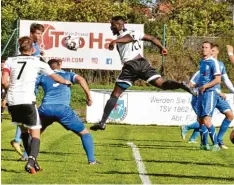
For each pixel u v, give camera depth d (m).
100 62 36.53
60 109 14.36
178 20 50.06
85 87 14.20
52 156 16.03
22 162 14.70
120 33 14.55
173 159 15.88
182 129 21.19
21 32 35.09
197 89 18.94
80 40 36.47
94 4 41.91
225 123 19.58
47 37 36.34
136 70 14.55
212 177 12.88
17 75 12.43
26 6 41.38
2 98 13.87
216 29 50.69
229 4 54.72
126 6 45.59
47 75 13.80
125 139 21.89
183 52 37.03
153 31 44.41
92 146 14.58
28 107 12.37
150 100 30.14
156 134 24.47
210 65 18.55
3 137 21.53
